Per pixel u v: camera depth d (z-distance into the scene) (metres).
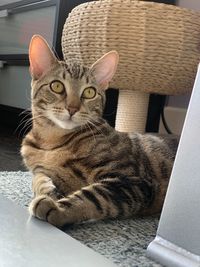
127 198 1.05
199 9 2.14
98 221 1.03
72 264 0.65
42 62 1.21
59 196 1.03
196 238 0.74
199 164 0.75
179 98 2.30
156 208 1.18
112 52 1.25
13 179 1.37
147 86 1.72
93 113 1.21
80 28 1.68
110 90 2.13
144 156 1.22
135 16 1.58
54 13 2.02
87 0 1.95
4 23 2.51
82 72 1.21
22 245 0.68
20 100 2.42
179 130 2.26
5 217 0.83
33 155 1.22
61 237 0.76
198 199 0.74
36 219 0.87
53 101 1.17
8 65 2.50
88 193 0.99
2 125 2.77
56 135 1.18
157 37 1.60
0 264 0.60
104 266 0.66
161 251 0.80
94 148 1.14
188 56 1.67
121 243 0.90
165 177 1.22
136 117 1.87
